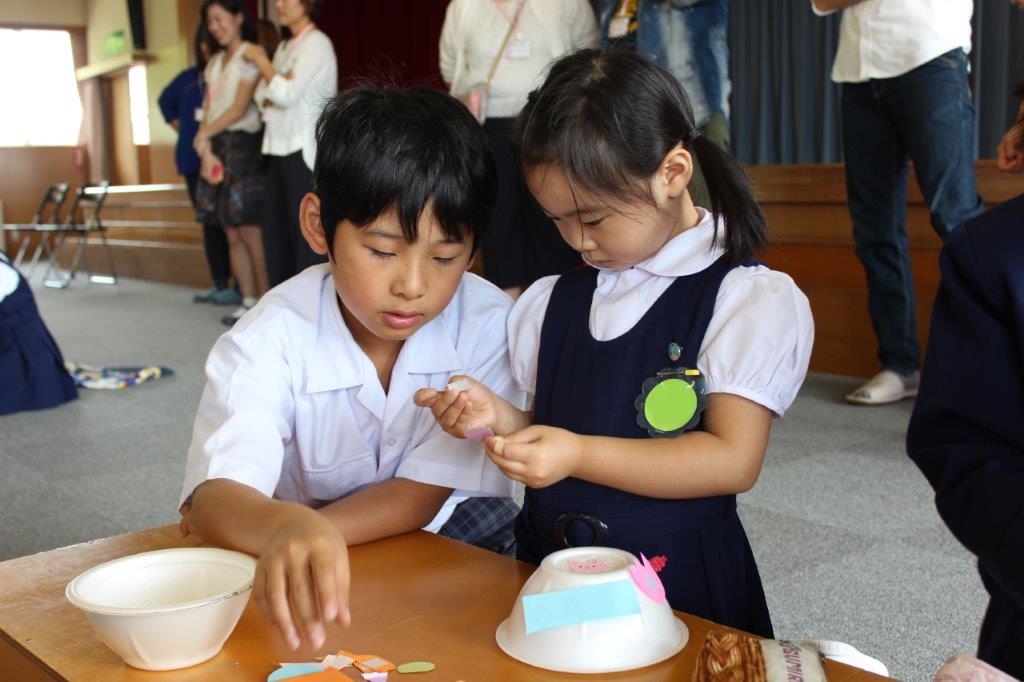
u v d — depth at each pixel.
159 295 7.38
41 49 12.27
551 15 3.15
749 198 1.02
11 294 3.59
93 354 4.82
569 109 0.93
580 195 0.94
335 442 1.17
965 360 0.87
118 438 3.18
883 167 3.04
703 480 0.93
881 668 0.86
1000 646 0.88
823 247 3.70
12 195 12.13
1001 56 4.40
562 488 1.01
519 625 0.75
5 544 2.24
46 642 0.78
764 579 1.89
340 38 7.69
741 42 5.47
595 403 1.01
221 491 0.94
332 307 1.15
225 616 0.74
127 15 10.80
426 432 1.14
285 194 4.61
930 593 1.81
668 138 0.95
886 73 2.88
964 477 0.85
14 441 3.16
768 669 0.66
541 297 1.13
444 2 7.00
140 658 0.73
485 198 1.01
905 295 3.17
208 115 5.36
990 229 0.88
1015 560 0.79
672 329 1.00
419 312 1.00
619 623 0.73
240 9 5.20
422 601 0.85
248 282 5.67
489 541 1.39
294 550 0.74
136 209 8.78
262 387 1.08
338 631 0.79
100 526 2.35
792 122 5.37
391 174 0.94
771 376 0.95
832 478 2.49
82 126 12.47
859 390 3.25
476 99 3.14
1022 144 1.27
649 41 3.06
